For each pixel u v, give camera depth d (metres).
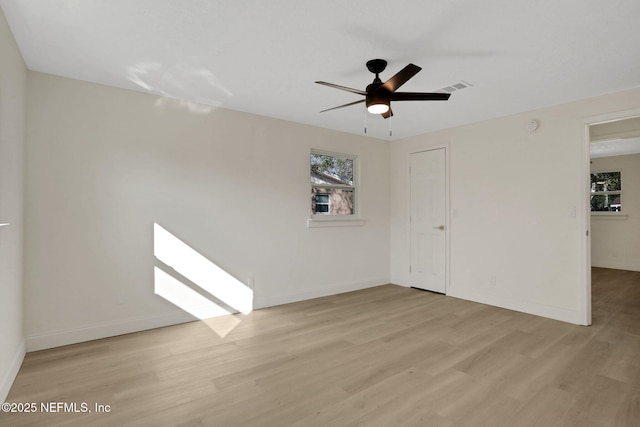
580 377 2.36
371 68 2.63
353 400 2.07
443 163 4.72
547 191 3.71
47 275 2.81
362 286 5.08
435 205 4.83
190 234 3.54
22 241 2.63
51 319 2.83
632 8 1.93
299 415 1.92
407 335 3.16
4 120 2.04
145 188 3.27
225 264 3.78
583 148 3.45
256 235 4.01
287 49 2.43
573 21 2.07
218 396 2.12
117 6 1.91
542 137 3.74
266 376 2.38
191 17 2.03
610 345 2.92
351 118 4.18
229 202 3.79
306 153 4.46
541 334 3.18
